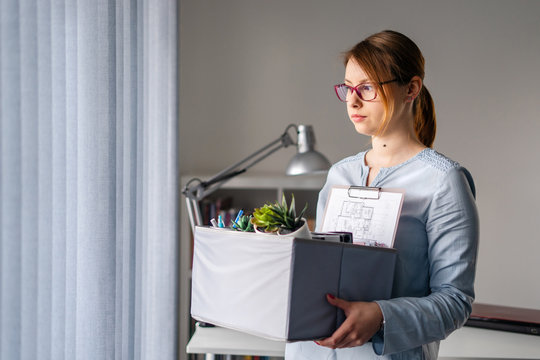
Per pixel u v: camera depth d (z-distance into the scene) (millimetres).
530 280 2660
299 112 2703
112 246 1272
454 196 958
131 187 1501
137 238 1581
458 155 2676
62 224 1036
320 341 878
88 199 1194
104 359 1233
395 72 961
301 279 832
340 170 1150
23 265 896
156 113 1877
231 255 915
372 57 961
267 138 2721
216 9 2693
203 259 980
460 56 2654
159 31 1897
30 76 901
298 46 2688
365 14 2662
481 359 1458
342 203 1069
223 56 2703
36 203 911
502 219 2668
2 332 835
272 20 2689
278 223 888
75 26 1120
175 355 2107
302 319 840
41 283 959
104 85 1271
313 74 2689
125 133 1473
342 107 2688
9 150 841
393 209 989
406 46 983
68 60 1106
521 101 2646
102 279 1237
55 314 1025
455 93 2666
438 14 2648
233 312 908
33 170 906
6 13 838
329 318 873
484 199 2674
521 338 1626
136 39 1523
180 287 2428
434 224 973
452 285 954
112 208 1277
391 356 971
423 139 1148
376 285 928
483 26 2641
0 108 824
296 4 2680
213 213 2434
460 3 2645
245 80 2709
